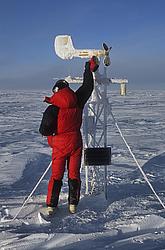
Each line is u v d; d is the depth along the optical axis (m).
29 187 7.32
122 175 8.05
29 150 12.36
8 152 11.94
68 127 4.86
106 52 5.32
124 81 5.41
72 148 4.90
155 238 4.07
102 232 4.21
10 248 3.80
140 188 6.50
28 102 54.25
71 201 4.96
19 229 4.48
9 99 64.56
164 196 5.84
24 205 5.27
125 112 32.50
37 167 9.34
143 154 11.31
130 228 4.40
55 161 4.96
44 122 4.82
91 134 5.50
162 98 60.59
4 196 6.37
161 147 12.93
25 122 24.91
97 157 5.36
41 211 5.07
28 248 3.81
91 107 5.47
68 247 3.85
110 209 5.13
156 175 8.05
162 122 23.64
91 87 5.02
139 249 3.79
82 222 4.67
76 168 4.98
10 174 8.41
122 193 6.03
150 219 4.56
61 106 4.79
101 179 6.34
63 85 4.94
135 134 17.05
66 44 5.35
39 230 4.43
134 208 5.16
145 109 36.25
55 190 4.93
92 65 4.97
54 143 4.95
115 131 18.19
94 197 5.50
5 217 4.93
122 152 11.66
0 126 22.06
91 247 3.85
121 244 3.91
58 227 4.53
